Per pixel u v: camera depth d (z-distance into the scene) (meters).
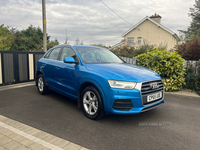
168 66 6.26
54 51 5.29
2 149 2.37
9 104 4.54
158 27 22.66
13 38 18.28
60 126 3.24
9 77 6.94
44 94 5.56
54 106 4.46
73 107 4.43
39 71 5.67
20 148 2.41
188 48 8.20
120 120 3.61
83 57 4.16
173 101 5.22
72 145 2.56
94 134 2.96
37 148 2.43
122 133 3.02
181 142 2.76
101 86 3.27
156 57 6.62
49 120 3.52
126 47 14.62
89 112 3.63
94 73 3.48
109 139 2.79
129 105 3.14
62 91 4.51
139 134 3.00
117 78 3.19
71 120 3.55
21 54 7.34
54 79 4.81
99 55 4.55
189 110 4.39
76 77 3.89
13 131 2.94
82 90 3.91
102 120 3.59
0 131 2.93
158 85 3.53
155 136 2.94
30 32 29.22
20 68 7.34
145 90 3.28
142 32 23.69
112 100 3.14
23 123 3.33
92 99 3.54
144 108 3.25
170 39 22.22
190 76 6.91
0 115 3.73
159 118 3.78
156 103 3.50
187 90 6.73
